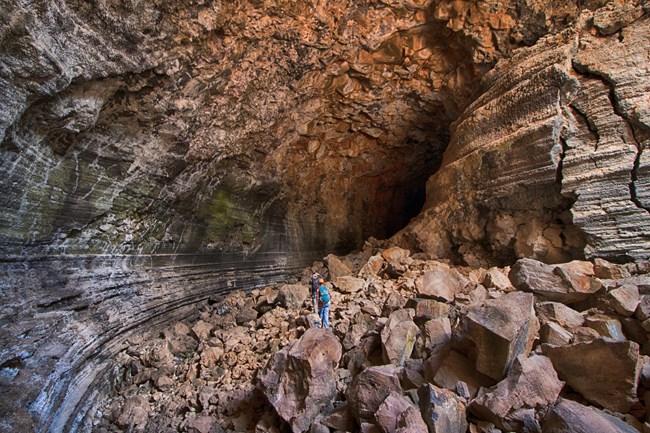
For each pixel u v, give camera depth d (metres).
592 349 2.79
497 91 7.95
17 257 4.23
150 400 4.86
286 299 6.95
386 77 9.38
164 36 4.73
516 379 2.73
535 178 6.71
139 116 5.25
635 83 5.92
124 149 5.35
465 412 2.75
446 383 3.16
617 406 2.67
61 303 4.67
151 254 6.93
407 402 2.86
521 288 4.56
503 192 7.32
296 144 10.28
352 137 11.92
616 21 6.35
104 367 5.05
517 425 2.62
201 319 7.50
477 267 7.95
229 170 8.34
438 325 3.92
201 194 7.80
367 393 3.10
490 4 7.59
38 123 3.95
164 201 6.73
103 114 4.78
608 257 5.80
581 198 6.09
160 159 6.07
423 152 13.80
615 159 5.87
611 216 5.80
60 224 4.79
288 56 7.27
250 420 3.92
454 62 9.27
